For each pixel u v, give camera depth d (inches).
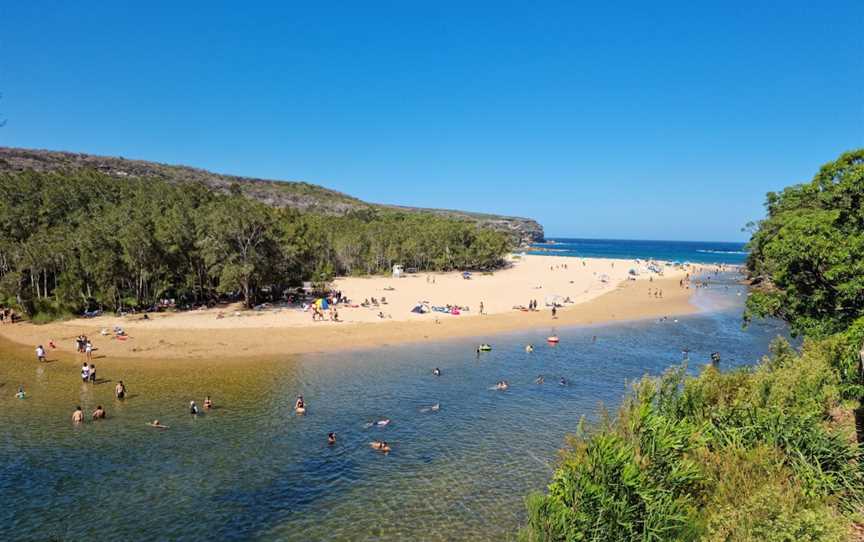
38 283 2139.5
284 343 1683.1
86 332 1788.9
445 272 4638.3
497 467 795.4
